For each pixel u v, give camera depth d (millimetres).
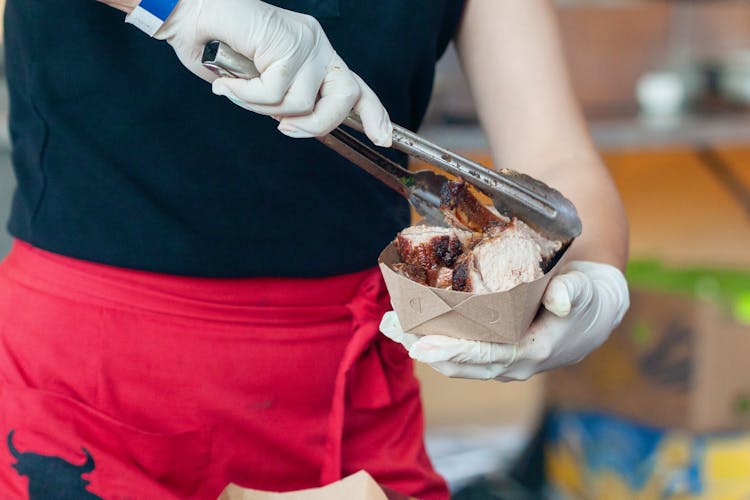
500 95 1355
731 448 2578
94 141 1225
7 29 1280
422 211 1166
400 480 1335
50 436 1211
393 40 1284
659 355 2684
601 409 2834
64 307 1239
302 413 1284
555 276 1107
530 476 3066
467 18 1359
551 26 1371
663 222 3850
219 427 1252
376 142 1063
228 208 1236
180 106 1217
